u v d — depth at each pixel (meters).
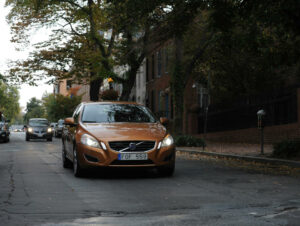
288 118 20.34
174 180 9.45
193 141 21.30
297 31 13.11
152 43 16.81
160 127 10.40
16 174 10.61
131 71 29.98
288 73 24.42
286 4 12.02
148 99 42.25
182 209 6.19
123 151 9.46
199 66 25.89
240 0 13.32
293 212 5.95
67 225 5.22
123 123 10.48
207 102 30.98
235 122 24.94
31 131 37.59
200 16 21.70
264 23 14.34
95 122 10.60
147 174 10.52
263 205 6.47
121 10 14.30
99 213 5.93
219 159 15.33
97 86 35.28
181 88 23.05
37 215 5.78
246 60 23.97
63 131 12.44
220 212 5.96
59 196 7.33
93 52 29.33
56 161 14.52
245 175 10.40
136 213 5.93
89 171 9.92
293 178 9.80
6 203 6.64
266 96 21.98
